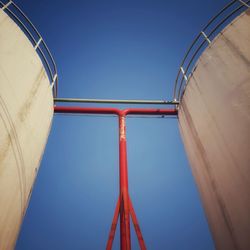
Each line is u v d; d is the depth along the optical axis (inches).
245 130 167.2
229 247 195.5
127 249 211.0
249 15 186.7
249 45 177.9
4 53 181.0
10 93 178.9
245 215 167.2
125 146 300.0
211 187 220.4
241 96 175.8
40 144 239.8
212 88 215.2
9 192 173.9
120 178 265.0
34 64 221.8
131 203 245.0
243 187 168.2
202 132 234.2
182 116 303.4
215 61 215.5
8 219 176.6
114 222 231.1
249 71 172.4
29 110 206.4
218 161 202.8
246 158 165.0
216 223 217.5
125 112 338.6
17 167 185.8
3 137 167.2
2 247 171.9
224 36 209.3
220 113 199.3
